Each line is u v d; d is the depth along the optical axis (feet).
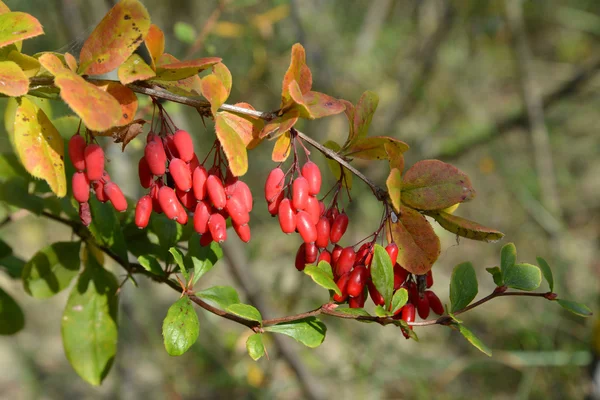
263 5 16.55
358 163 17.88
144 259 5.06
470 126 21.44
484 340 18.66
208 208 4.51
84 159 4.19
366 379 15.61
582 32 27.32
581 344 16.25
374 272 4.50
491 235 4.53
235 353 15.64
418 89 19.90
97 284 5.96
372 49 20.89
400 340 17.87
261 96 17.42
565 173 23.67
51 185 4.01
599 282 18.89
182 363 17.37
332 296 4.87
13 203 6.34
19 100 4.02
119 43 4.06
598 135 24.27
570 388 16.22
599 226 22.65
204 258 5.26
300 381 12.35
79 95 3.64
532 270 4.83
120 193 4.39
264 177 20.43
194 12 16.90
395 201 4.36
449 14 18.97
